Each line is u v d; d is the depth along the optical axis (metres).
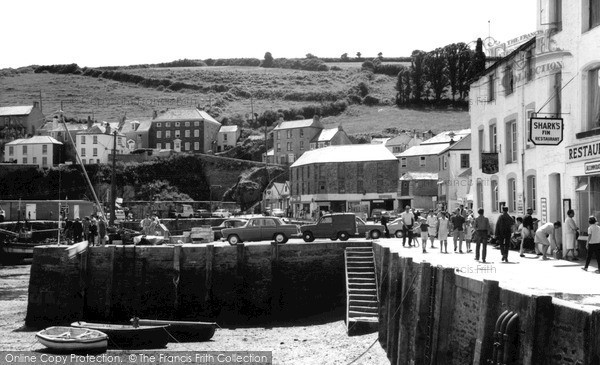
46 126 134.88
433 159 87.69
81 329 25.59
